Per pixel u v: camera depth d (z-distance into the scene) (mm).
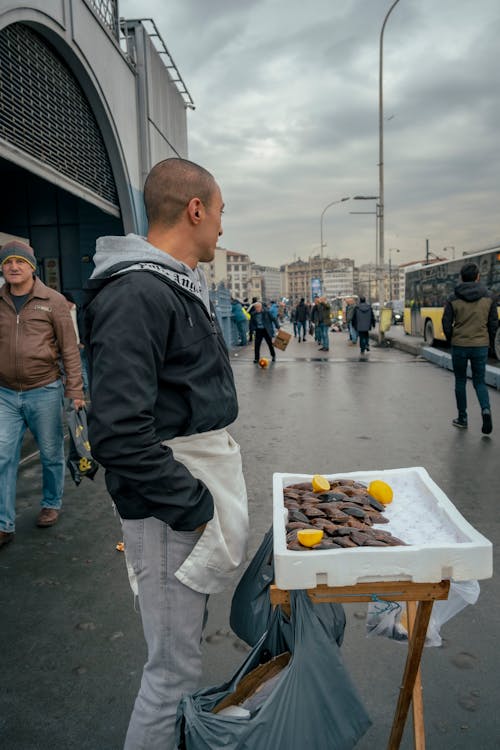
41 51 7387
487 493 4699
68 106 8359
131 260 1481
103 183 10008
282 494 1813
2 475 3670
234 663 2527
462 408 7133
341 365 14719
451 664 2490
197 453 1562
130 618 2881
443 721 2150
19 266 3562
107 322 1378
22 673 2469
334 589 1402
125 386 1345
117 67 9883
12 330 3645
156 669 1615
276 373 13180
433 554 1378
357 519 1627
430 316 20562
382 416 7973
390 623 1967
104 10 9508
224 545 1593
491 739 2062
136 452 1357
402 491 1897
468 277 6758
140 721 1604
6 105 6422
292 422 7645
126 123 10438
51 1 7102
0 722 2182
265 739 1475
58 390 3898
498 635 2705
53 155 7824
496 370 10719
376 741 2047
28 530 3967
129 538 1588
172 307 1443
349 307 22719
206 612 1745
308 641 1517
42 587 3191
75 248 11609
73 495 4668
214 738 1502
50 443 3902
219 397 1578
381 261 21750
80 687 2379
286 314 70375
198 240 1668
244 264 190250
